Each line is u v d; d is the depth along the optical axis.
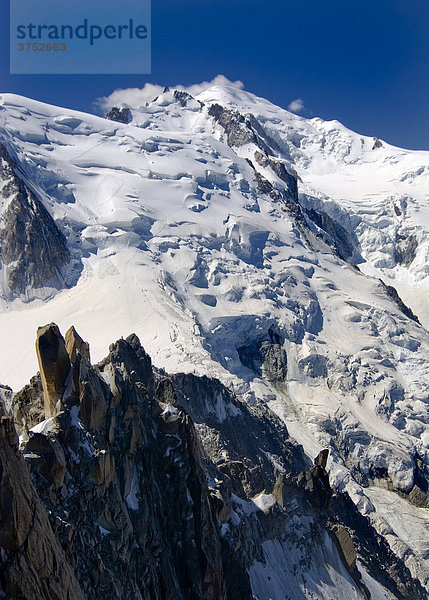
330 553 85.62
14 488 35.66
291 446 156.50
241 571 64.44
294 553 79.69
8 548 35.06
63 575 38.06
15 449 37.12
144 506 55.75
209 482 70.75
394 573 131.00
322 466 93.62
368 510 168.75
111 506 51.25
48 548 37.41
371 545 135.88
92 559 46.72
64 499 47.03
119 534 50.69
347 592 82.62
